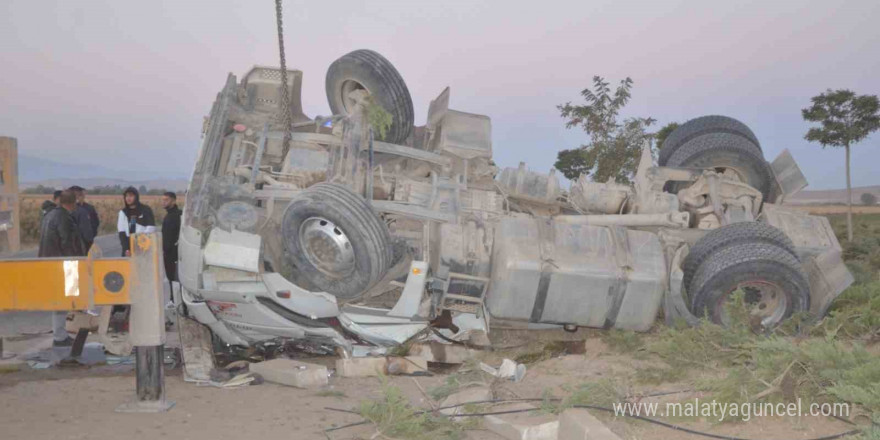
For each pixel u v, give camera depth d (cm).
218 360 722
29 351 790
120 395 566
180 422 482
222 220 665
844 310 697
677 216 761
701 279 693
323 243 636
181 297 730
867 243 1345
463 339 710
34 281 495
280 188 726
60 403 537
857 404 438
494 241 691
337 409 520
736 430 436
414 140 915
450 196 759
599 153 2162
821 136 2555
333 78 852
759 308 702
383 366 655
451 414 490
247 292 671
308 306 675
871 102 2489
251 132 805
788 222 794
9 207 1903
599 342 725
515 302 673
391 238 666
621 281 680
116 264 504
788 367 468
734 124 943
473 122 838
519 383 602
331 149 779
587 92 2209
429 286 691
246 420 489
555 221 711
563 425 420
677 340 605
